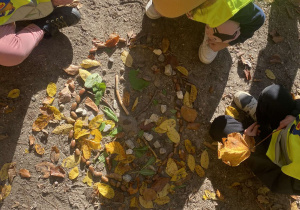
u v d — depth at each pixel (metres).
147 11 2.21
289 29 2.51
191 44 2.29
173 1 1.52
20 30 2.02
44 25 1.97
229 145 1.94
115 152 1.99
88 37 2.16
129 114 2.08
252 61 2.38
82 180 1.94
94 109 2.04
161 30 2.27
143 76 2.14
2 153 1.88
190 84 2.21
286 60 2.45
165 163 2.05
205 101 2.22
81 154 1.97
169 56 2.22
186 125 2.15
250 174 2.18
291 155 1.78
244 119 2.27
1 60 1.80
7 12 1.76
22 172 1.88
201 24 2.34
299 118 1.79
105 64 2.13
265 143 2.00
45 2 1.84
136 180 1.99
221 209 2.07
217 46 2.04
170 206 2.00
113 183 1.95
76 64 2.09
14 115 1.94
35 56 2.05
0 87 1.97
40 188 1.89
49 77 2.04
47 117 1.97
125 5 2.26
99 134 1.99
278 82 2.39
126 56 2.16
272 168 1.98
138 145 2.05
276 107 1.98
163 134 2.10
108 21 2.22
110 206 1.93
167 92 2.17
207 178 2.11
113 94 2.09
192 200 2.04
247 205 2.12
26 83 2.00
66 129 1.98
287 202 2.18
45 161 1.92
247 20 1.84
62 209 1.88
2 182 1.85
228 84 2.29
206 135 2.18
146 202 1.97
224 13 1.72
